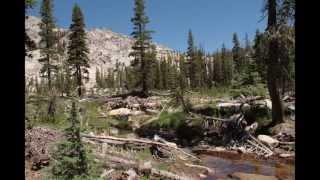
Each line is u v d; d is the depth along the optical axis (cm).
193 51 8362
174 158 1861
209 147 2548
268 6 2498
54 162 1202
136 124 3198
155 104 4097
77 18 5572
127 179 1269
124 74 14175
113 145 1825
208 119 2814
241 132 2548
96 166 1198
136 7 5603
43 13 5700
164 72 8681
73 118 1166
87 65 5675
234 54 8588
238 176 1669
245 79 3866
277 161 2047
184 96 3294
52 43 5797
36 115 2278
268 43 2531
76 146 1137
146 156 1761
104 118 3419
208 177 1648
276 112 2516
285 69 2530
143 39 5562
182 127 2842
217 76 9325
